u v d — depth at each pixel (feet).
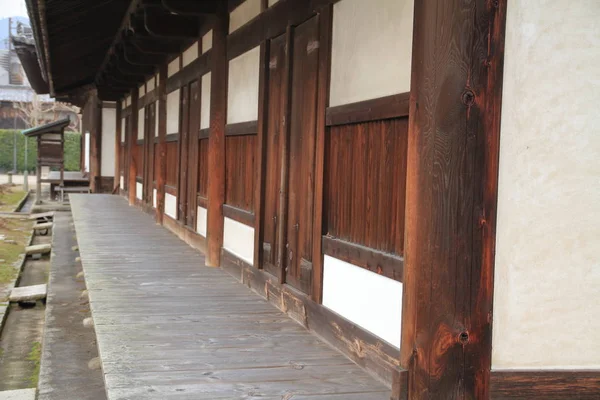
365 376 11.67
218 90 22.91
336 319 13.23
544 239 9.24
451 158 8.86
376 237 11.87
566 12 9.05
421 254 9.09
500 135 9.00
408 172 9.34
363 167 12.38
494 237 9.02
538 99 9.07
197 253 26.43
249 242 19.90
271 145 17.97
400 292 10.76
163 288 19.10
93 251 26.13
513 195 9.12
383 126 11.59
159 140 36.99
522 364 9.34
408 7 10.53
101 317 15.51
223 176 23.21
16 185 98.89
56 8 27.35
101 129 71.61
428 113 8.96
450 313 9.00
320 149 14.10
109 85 54.34
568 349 9.41
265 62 18.21
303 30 15.51
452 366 9.06
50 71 49.88
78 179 73.97
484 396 9.17
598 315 9.42
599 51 9.16
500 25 8.82
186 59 31.27
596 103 9.22
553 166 9.19
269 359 12.56
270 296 17.46
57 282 25.89
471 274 9.00
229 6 22.56
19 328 21.99
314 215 14.51
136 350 12.94
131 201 49.44
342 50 13.24
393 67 11.03
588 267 9.36
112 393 10.59
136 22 29.50
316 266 14.32
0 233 45.93
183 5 22.35
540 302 9.31
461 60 8.76
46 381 14.12
